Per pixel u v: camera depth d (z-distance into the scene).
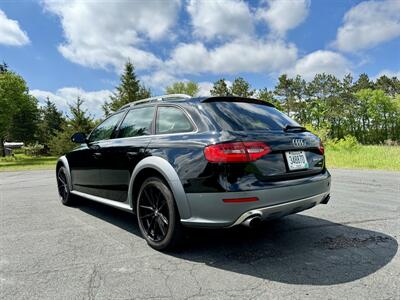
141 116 3.67
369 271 2.43
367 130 57.81
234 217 2.49
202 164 2.61
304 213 4.32
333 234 3.37
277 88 53.47
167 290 2.20
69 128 26.44
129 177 3.43
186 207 2.70
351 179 7.84
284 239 3.26
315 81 53.59
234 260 2.73
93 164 4.22
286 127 3.10
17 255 2.91
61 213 4.69
